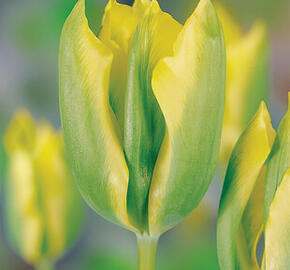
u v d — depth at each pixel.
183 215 0.38
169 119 0.37
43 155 0.59
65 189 0.60
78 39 0.37
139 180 0.38
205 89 0.37
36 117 0.90
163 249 0.76
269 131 0.38
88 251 0.82
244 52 0.50
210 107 0.37
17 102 0.90
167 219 0.38
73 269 0.81
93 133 0.38
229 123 0.50
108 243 0.82
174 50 0.36
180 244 0.77
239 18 0.74
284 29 0.85
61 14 0.88
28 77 0.90
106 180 0.38
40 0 0.89
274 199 0.37
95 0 0.58
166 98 0.37
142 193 0.38
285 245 0.37
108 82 0.37
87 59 0.37
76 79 0.37
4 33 0.90
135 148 0.38
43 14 0.89
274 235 0.37
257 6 0.79
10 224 0.61
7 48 0.89
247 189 0.38
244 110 0.50
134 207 0.39
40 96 0.90
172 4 0.78
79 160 0.38
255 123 0.38
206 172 0.38
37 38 0.89
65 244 0.61
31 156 0.59
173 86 0.37
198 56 0.36
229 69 0.50
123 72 0.38
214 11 0.36
